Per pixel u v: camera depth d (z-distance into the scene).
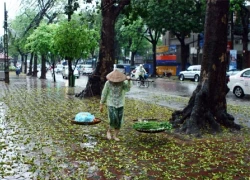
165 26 35.19
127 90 7.99
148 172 5.71
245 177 5.47
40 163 6.16
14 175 5.50
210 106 9.27
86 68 50.59
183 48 39.69
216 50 9.25
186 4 34.22
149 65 48.50
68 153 6.86
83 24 23.91
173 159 6.46
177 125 9.11
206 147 7.38
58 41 21.95
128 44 52.22
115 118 7.89
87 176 5.48
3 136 8.31
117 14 17.19
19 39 47.78
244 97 18.72
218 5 9.16
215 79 9.29
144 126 7.59
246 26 31.98
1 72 36.97
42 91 21.66
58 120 10.74
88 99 16.66
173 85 28.88
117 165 6.06
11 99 16.81
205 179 5.36
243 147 7.39
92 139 8.12
